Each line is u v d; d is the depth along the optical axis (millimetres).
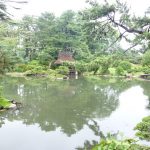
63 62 56094
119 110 18984
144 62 27500
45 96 25297
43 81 40531
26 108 19531
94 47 61656
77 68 52094
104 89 31203
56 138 12609
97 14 12641
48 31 62938
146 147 8922
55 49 59062
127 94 27156
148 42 12203
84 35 13742
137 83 38750
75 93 27547
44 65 55781
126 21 12586
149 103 21938
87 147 11352
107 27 13180
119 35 13469
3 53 19562
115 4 12469
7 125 14914
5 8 10438
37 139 12469
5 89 29734
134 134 12750
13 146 11539
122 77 50250
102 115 17406
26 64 55656
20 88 30938
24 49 61281
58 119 16312
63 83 37906
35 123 15383
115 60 14234
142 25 12367
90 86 34219
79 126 14680
